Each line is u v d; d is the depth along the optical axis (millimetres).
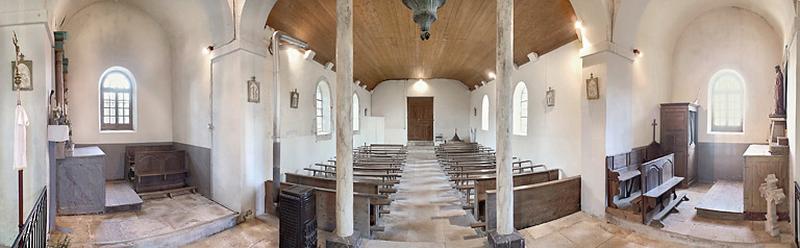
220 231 5676
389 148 16375
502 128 4703
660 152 8344
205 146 7230
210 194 7062
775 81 7492
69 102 7766
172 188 7668
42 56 4430
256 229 5781
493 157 11234
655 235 5359
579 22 6488
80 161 5863
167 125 8758
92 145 8047
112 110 8336
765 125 8094
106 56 8156
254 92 6355
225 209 6332
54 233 4934
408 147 17688
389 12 7926
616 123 6414
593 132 6367
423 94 18469
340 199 4727
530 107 9523
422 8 4766
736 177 8500
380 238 5273
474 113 17734
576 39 7375
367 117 17219
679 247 4977
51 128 4625
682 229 5348
